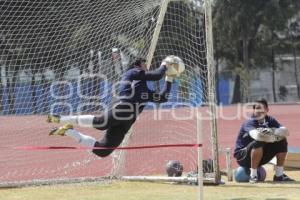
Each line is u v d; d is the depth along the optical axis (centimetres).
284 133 4038
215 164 3991
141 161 5078
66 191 3862
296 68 18625
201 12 4428
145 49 4544
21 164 4919
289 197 3369
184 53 4500
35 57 5600
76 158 5103
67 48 5234
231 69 18238
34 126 6300
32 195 3691
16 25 5272
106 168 4750
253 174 4088
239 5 17825
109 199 3475
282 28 18162
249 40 18275
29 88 6022
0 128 6281
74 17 4762
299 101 18400
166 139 5691
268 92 18475
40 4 4959
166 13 4634
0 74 5850
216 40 18225
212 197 3438
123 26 4581
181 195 3556
